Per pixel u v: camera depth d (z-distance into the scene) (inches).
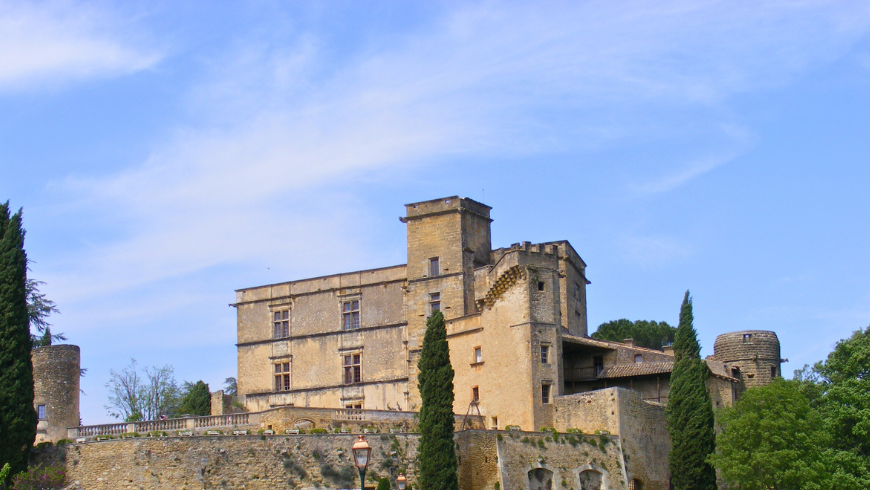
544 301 3166.8
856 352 3088.1
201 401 4264.3
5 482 2556.6
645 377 3302.2
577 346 3417.8
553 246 3267.7
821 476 2780.5
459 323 3373.5
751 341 3661.4
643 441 3034.0
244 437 2694.4
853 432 2970.0
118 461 2672.2
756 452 2778.1
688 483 2878.9
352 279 3769.7
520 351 3120.1
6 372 2669.8
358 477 2736.2
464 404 3289.9
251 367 3878.0
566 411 3068.4
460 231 3590.1
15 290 2755.9
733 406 3157.0
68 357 3088.1
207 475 2647.6
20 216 2847.0
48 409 3016.7
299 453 2719.0
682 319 3029.0
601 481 2883.9
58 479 2600.9
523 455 2815.0
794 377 3299.7
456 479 2655.0
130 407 4434.1
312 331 3799.2
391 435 2805.1
